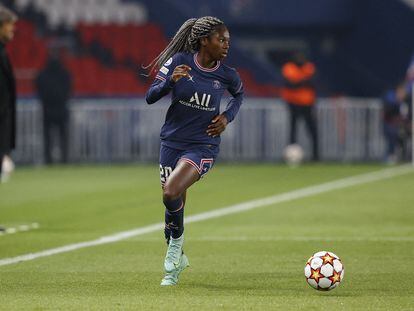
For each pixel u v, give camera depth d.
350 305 25.52
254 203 55.06
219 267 33.19
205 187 64.50
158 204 54.53
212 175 74.06
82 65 99.06
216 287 29.02
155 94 29.22
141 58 103.00
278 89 104.69
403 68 113.88
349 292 27.92
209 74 29.55
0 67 43.09
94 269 32.78
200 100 29.38
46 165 84.69
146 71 101.44
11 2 101.69
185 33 29.78
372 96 114.00
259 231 43.44
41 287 29.12
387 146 90.00
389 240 40.31
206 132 29.69
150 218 48.34
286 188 63.78
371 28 114.62
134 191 61.88
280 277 30.95
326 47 115.81
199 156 29.38
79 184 67.12
